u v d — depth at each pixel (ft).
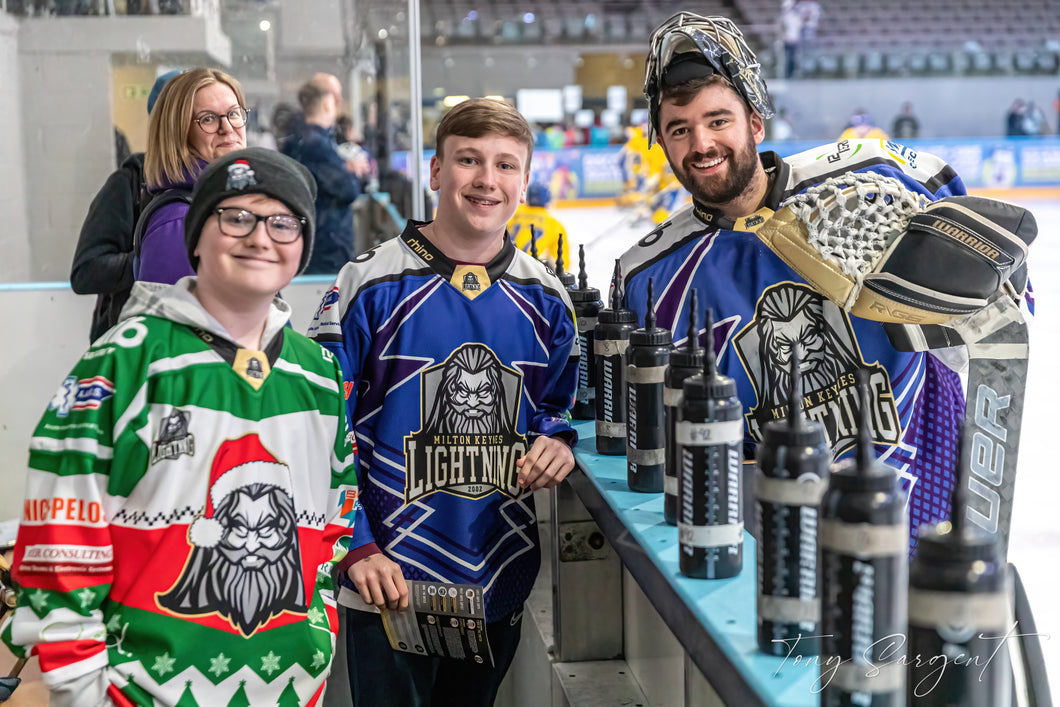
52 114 10.71
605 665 6.47
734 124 5.19
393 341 5.62
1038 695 3.76
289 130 11.14
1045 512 9.06
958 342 5.08
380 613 5.74
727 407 3.61
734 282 5.51
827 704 2.70
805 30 62.18
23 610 3.84
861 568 2.62
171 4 10.77
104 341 4.04
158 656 3.97
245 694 4.17
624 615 6.51
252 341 4.30
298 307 11.09
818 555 2.92
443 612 5.58
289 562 4.30
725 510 3.64
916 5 64.69
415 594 5.61
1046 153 51.37
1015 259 4.68
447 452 5.68
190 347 4.09
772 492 3.06
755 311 5.47
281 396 4.31
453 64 61.11
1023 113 57.72
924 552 2.52
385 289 5.59
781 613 3.05
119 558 3.98
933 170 5.60
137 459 3.95
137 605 3.95
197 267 4.36
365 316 5.59
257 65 11.05
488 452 5.72
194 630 4.03
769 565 3.06
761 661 3.04
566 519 6.38
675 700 5.30
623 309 5.59
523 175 5.51
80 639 3.83
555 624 6.62
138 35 10.77
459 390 5.65
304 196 4.18
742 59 5.20
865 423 2.71
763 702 2.84
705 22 5.21
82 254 7.94
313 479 4.45
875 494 2.65
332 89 11.10
